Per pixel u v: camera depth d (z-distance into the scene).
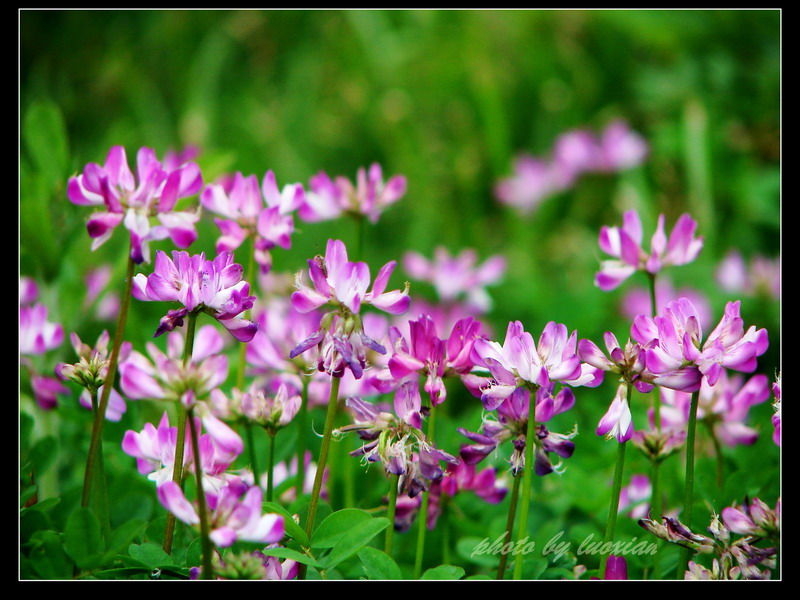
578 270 1.25
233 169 1.37
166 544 0.53
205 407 0.50
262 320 0.60
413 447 0.52
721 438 0.58
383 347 0.52
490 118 1.40
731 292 0.95
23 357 0.58
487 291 1.11
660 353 0.52
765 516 0.53
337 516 0.53
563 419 0.64
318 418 0.61
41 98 1.39
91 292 0.68
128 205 0.52
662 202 1.30
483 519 0.60
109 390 0.52
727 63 1.33
